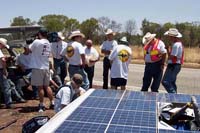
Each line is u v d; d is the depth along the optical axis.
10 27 9.05
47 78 7.21
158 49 7.59
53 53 9.12
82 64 7.70
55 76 8.91
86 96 3.41
